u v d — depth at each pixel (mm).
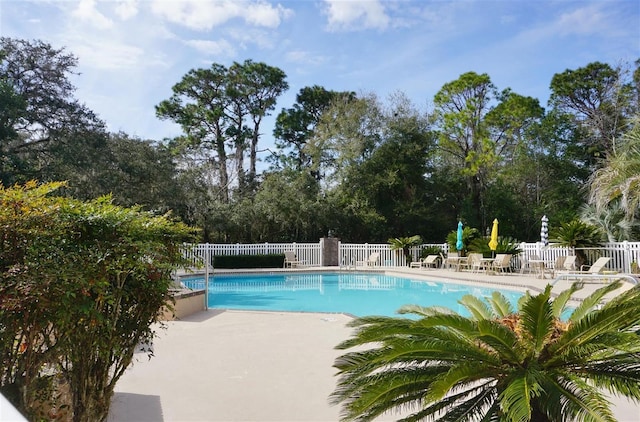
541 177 33844
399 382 3209
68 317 2633
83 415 3129
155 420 4355
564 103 34781
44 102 23188
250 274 21875
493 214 32688
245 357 6730
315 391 5215
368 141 31312
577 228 18734
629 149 16203
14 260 2615
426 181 31969
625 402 4668
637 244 17547
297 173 33969
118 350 3293
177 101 37406
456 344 3248
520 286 14977
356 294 16469
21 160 22125
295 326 9172
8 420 1046
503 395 2895
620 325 3111
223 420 4383
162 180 26906
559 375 3127
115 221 3129
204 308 11406
